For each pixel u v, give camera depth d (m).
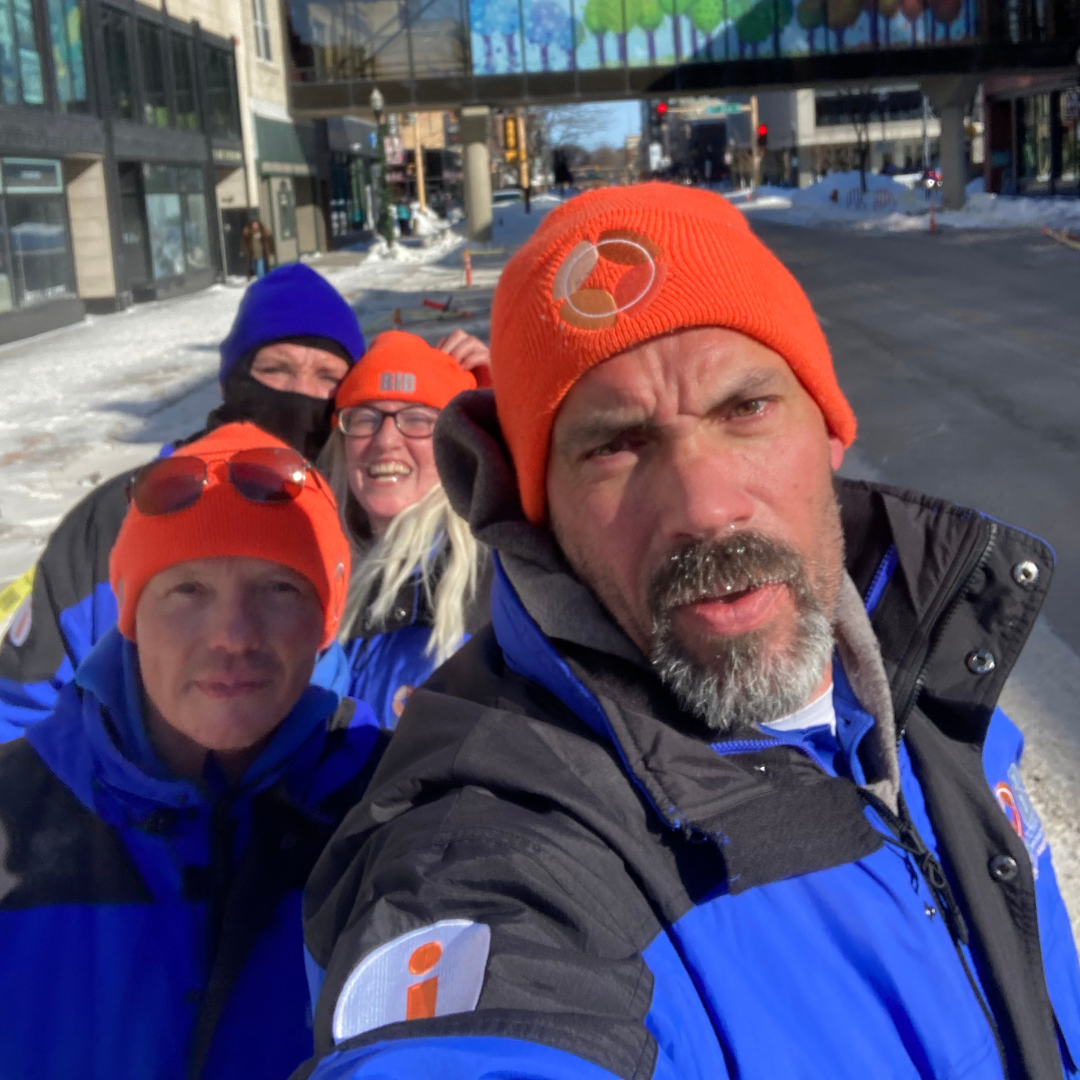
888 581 1.39
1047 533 5.87
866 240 31.62
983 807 1.33
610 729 1.09
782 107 81.12
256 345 2.85
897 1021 1.07
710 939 1.02
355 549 2.73
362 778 1.67
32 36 19.19
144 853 1.53
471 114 34.03
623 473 1.13
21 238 18.70
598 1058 0.82
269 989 1.51
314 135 37.66
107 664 1.57
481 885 0.96
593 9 32.34
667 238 1.11
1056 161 37.62
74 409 11.47
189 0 26.64
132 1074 1.46
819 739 1.25
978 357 11.81
